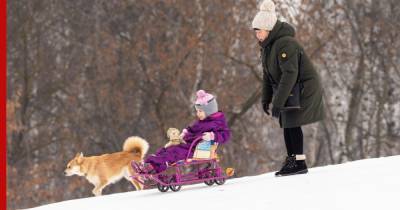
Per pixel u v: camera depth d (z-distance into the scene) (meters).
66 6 40.22
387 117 45.00
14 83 39.94
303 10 40.59
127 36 39.88
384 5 43.66
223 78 39.78
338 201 9.34
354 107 44.06
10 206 38.50
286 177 12.80
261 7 13.39
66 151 39.41
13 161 39.38
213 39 39.59
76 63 40.06
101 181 18.88
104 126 39.47
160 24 39.56
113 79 39.66
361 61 43.69
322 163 44.81
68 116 39.66
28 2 40.38
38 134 39.78
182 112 39.31
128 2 39.72
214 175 12.91
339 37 42.59
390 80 44.69
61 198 38.81
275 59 13.30
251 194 10.67
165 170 12.38
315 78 13.44
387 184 10.42
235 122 39.81
